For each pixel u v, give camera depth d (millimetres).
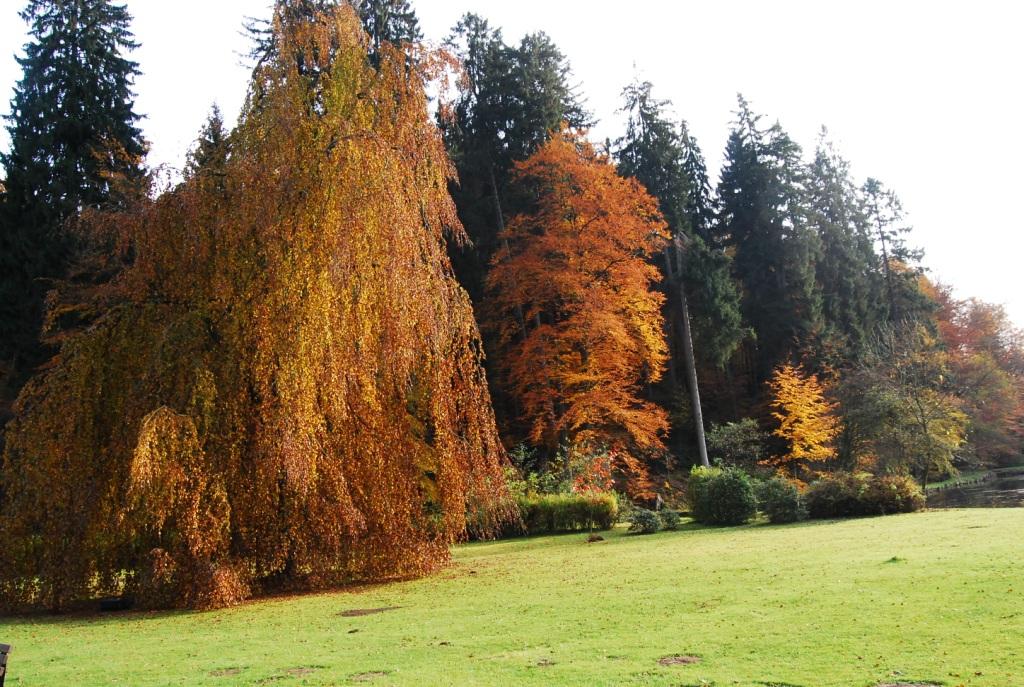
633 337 31328
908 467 31219
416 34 32375
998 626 6336
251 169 12625
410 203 13586
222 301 12680
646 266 30297
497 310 31875
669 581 10414
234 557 12086
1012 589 7672
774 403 35312
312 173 12648
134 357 12594
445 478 13727
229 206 12914
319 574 12883
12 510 12117
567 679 5633
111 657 7691
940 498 28641
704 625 7246
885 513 19969
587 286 29812
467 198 33250
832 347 39531
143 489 10844
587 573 12281
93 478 11977
